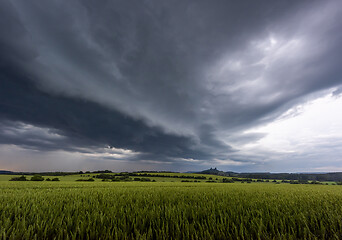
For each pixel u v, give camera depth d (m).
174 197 7.59
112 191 11.80
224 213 4.30
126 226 3.30
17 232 2.94
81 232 2.93
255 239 2.94
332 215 3.94
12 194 9.25
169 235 3.06
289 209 5.05
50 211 4.50
